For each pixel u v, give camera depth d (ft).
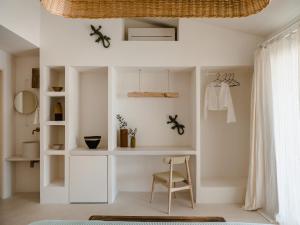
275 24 10.52
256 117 11.41
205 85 13.89
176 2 4.28
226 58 12.23
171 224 5.30
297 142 8.78
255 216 10.55
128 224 5.24
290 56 9.16
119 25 12.33
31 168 13.83
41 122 12.15
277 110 10.11
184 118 13.97
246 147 13.80
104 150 12.19
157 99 13.98
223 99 12.84
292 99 9.03
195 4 4.25
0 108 12.78
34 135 13.79
